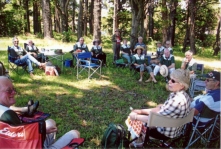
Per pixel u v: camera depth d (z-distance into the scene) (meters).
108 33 23.36
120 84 6.04
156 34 22.75
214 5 20.31
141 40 8.75
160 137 2.62
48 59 7.47
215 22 21.19
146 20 19.91
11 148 1.76
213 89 2.77
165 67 6.14
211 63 11.00
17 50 6.99
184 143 2.93
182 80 2.39
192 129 3.09
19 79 5.89
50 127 2.31
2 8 21.36
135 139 2.72
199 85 4.87
